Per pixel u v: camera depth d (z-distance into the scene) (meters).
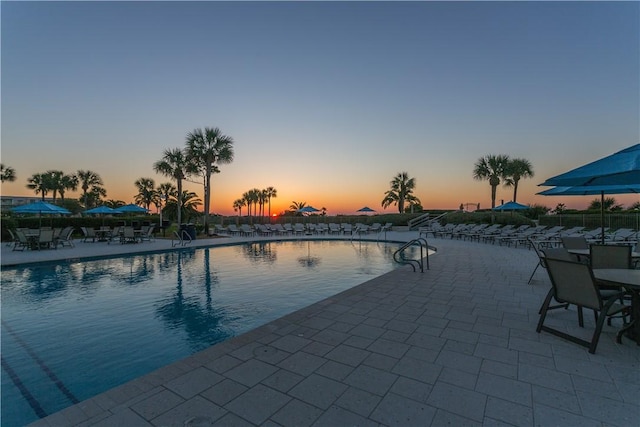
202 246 14.13
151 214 31.09
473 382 2.18
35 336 4.02
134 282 7.21
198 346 3.75
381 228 22.70
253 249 14.00
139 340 3.91
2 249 12.55
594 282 2.71
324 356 2.63
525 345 2.84
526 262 8.34
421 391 2.07
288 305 5.41
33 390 2.76
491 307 4.12
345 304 4.27
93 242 15.75
